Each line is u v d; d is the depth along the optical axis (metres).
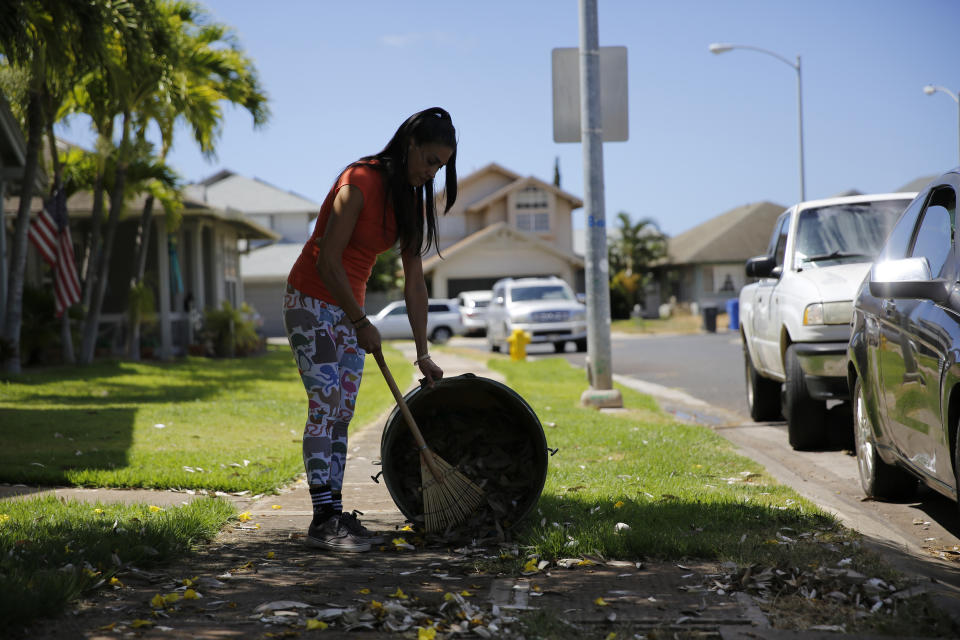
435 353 25.17
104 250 18.20
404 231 4.22
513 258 43.97
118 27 13.55
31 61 12.26
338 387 4.29
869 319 5.23
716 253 48.59
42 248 16.59
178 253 24.62
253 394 13.07
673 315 50.00
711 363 18.31
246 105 18.97
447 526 4.25
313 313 4.23
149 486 5.70
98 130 17.66
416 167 4.16
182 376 16.02
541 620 2.99
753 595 3.30
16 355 15.06
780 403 9.24
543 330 23.23
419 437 4.18
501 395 4.43
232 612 3.14
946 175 4.77
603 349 10.39
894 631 2.88
